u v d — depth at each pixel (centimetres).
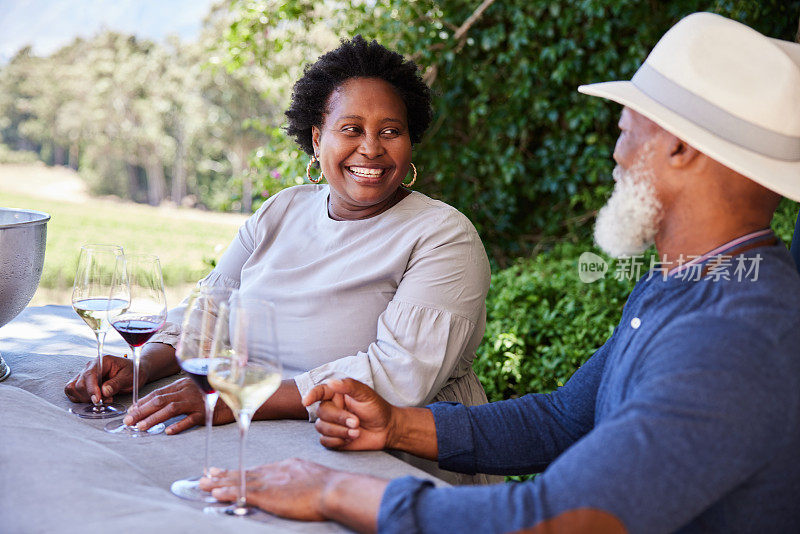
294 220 208
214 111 3944
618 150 131
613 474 102
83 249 163
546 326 353
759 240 120
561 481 105
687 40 125
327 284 187
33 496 111
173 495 124
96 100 4125
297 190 214
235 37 469
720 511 110
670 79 125
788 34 445
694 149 121
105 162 4291
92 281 161
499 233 519
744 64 121
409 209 193
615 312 346
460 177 502
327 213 203
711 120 120
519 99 487
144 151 4262
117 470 125
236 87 3700
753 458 103
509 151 486
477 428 153
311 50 479
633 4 459
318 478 123
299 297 188
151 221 2397
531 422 155
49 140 4538
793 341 108
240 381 115
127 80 4028
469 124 502
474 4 476
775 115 117
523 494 105
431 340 175
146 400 158
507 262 518
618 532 101
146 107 4038
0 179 4100
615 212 131
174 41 3941
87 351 201
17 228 165
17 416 140
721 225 121
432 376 172
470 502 108
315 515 119
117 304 154
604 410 128
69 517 105
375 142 184
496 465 153
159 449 144
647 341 119
